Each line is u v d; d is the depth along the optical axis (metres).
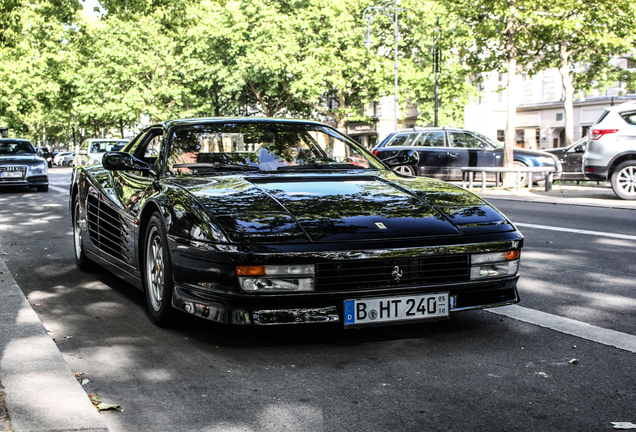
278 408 2.98
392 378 3.36
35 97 41.38
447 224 3.90
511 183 18.03
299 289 3.54
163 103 43.00
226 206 3.90
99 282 5.91
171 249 3.96
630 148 13.73
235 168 4.80
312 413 2.92
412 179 4.76
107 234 5.45
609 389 3.19
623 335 4.12
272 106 43.66
